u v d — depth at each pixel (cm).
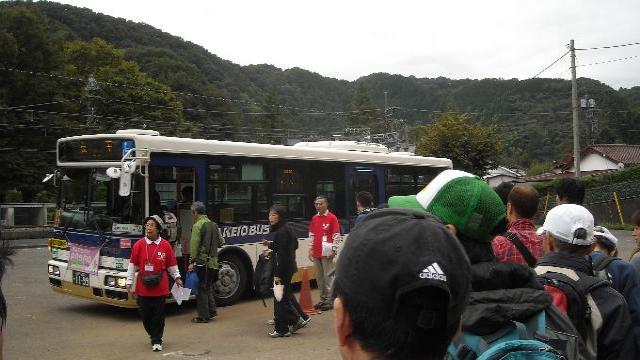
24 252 2181
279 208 875
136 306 926
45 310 1066
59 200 1058
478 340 182
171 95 5403
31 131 3944
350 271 127
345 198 1309
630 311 343
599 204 3341
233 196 1102
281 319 853
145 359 738
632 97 8556
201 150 1049
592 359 271
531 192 371
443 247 127
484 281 202
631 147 5516
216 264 965
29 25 4022
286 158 1200
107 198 980
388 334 121
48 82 4094
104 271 952
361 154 1358
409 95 10406
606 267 357
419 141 4275
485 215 227
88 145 1003
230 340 838
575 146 3119
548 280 284
